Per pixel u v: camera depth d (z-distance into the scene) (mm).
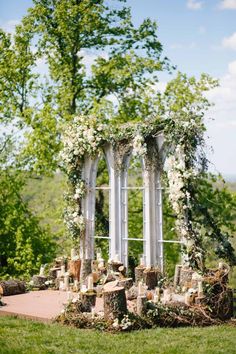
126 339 7312
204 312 8594
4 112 18844
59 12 17328
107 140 12820
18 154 20078
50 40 18078
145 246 12078
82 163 13516
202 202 11000
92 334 7609
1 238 20453
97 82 18516
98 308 9352
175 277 10891
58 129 16719
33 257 18766
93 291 8992
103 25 18156
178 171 10734
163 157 12000
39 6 17719
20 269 18484
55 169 17672
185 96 18062
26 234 19828
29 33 18422
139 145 11797
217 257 10906
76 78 18484
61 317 8523
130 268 13930
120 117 17969
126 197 12859
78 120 13562
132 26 18891
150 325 8148
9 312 9164
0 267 19828
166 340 7242
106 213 19703
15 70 18375
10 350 6652
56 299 10547
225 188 15695
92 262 12609
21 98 18953
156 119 11766
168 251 18969
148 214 12039
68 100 18531
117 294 8070
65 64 18469
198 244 10562
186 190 10727
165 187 11578
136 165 18703
